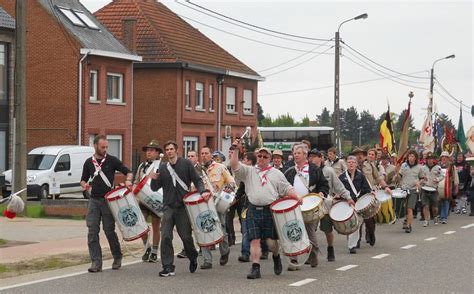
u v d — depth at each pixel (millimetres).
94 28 42844
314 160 15141
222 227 14742
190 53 48438
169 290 11828
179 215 13352
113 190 13609
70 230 20250
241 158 18516
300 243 12836
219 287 12125
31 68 40812
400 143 25031
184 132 46875
